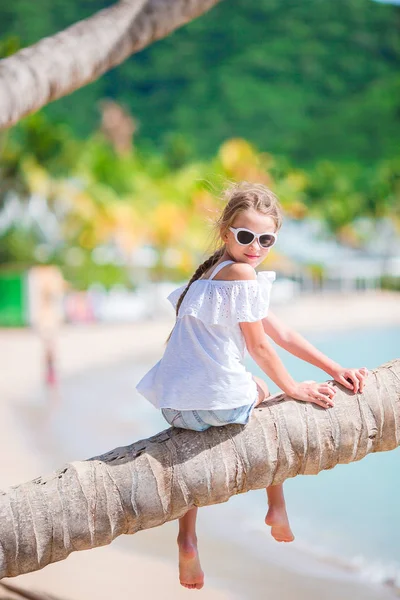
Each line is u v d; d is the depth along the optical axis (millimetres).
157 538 7297
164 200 53281
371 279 79000
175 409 3197
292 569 6562
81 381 20531
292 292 61938
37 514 3029
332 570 6539
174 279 49781
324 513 8367
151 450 3162
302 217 84812
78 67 4594
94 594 5750
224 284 3207
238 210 3238
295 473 3221
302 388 3271
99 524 3070
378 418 3240
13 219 42938
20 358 25781
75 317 40188
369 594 5977
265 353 3215
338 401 3246
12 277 35781
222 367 3158
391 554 6965
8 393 18031
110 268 44781
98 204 46562
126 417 14516
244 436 3166
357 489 9438
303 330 41188
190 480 3111
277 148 179625
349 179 113812
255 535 7543
